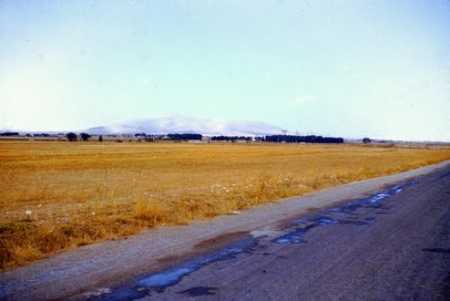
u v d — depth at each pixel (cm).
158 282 681
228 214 1426
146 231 1105
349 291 656
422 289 671
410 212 1539
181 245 942
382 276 737
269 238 1041
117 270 741
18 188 2330
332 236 1084
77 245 932
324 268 782
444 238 1072
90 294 621
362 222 1312
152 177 3183
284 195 2016
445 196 2095
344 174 3466
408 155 9462
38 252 855
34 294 619
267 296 627
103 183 2677
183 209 1429
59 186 2470
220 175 3397
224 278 708
